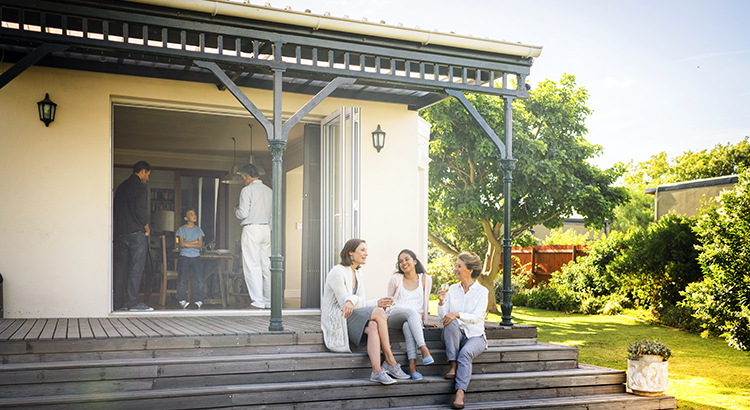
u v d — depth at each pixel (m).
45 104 6.02
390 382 4.70
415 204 7.64
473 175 13.37
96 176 6.26
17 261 5.99
